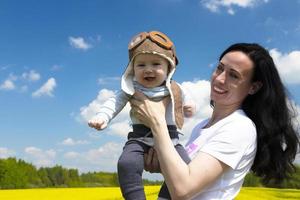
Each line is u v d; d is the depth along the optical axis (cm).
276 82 128
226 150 117
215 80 131
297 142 131
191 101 135
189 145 131
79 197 766
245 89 129
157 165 124
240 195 745
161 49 123
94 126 121
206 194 117
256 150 128
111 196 775
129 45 127
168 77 126
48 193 870
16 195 838
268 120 127
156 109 119
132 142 125
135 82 127
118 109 126
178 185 110
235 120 123
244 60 127
